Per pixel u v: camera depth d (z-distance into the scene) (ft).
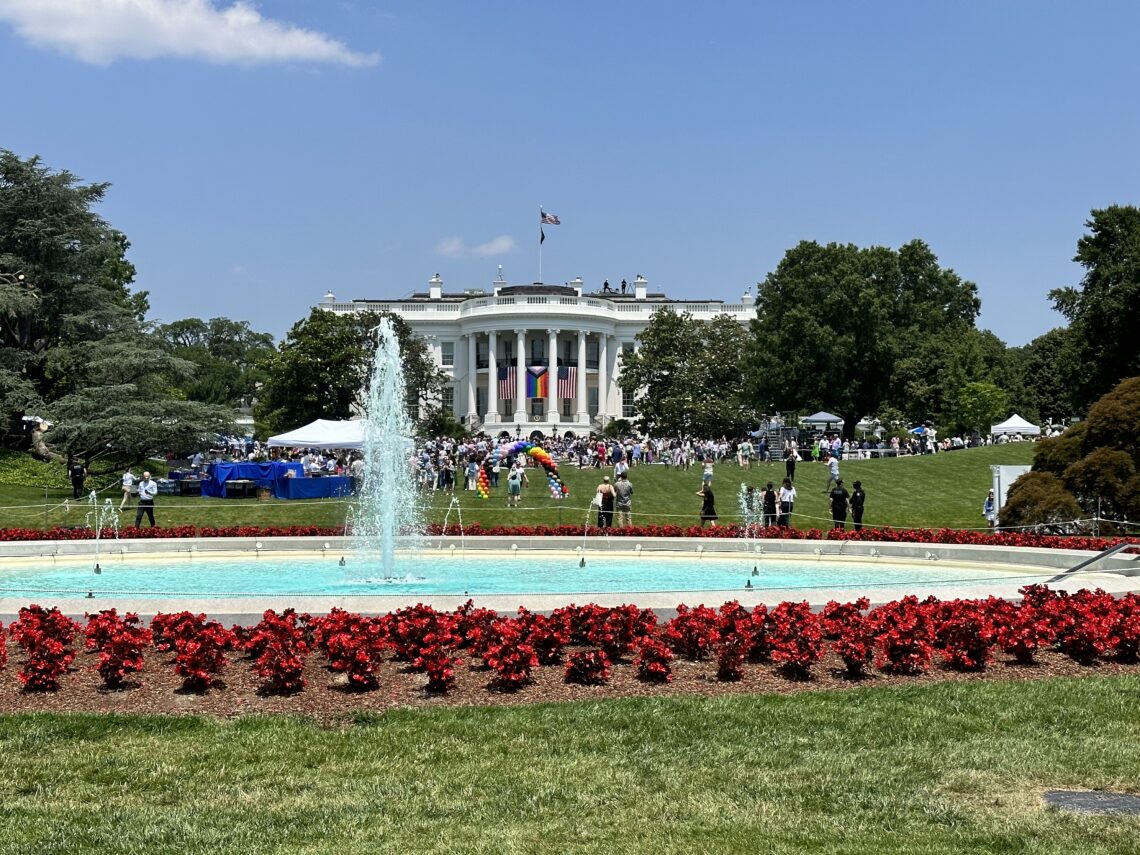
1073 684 36.50
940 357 258.57
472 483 154.10
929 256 288.51
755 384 260.42
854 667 37.96
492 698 34.94
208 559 82.53
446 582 67.62
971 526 118.42
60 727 31.53
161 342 186.50
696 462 200.95
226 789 26.91
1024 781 27.43
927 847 23.16
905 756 29.27
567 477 175.01
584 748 29.99
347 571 74.23
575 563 78.74
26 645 36.04
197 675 35.17
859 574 70.79
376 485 97.25
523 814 25.26
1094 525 96.48
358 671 35.53
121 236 304.50
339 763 28.78
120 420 153.48
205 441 164.76
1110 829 24.18
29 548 82.43
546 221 330.54
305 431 171.94
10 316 172.86
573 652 39.32
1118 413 105.91
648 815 25.20
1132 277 180.86
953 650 39.17
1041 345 311.06
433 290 386.11
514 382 313.12
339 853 22.95
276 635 36.88
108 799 26.27
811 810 25.50
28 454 172.24
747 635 38.58
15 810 25.58
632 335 339.36
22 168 184.03
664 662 37.47
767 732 31.35
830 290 261.24
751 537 86.12
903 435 259.80
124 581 68.90
